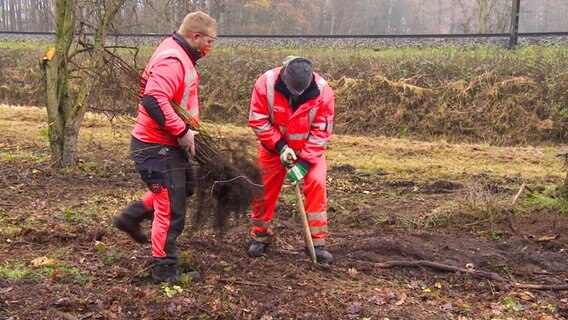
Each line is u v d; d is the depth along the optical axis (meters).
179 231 4.75
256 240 5.47
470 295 4.96
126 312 4.35
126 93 5.45
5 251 5.49
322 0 39.44
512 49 16.61
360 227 6.64
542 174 9.61
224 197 5.04
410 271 5.37
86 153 10.30
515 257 5.67
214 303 4.45
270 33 32.81
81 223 6.33
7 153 10.17
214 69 17.62
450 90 14.92
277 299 4.60
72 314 4.30
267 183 5.36
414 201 7.68
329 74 16.42
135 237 5.06
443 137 14.52
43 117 15.31
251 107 5.13
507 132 14.10
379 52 17.33
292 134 5.06
